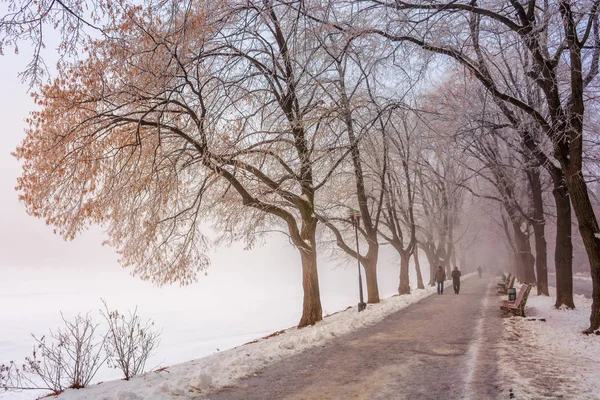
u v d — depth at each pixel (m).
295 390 6.32
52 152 10.12
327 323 14.42
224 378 7.14
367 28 10.61
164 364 19.94
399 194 27.61
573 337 9.50
